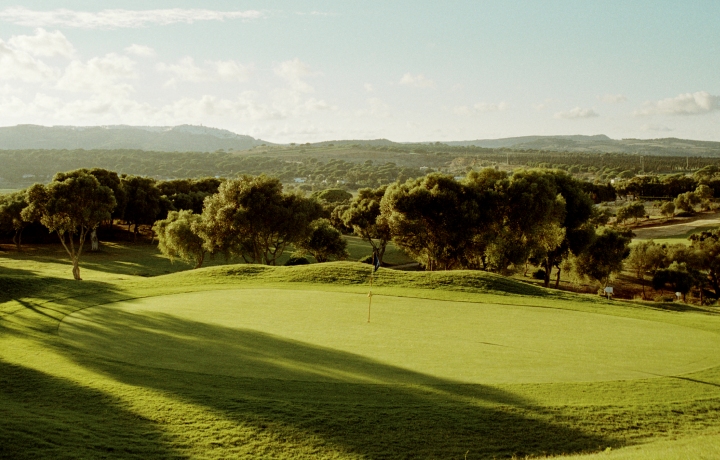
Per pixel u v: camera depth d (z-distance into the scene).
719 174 181.62
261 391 15.16
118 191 89.81
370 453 12.02
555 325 25.98
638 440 13.22
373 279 37.62
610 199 163.38
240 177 60.78
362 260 79.00
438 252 59.78
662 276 68.50
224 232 59.41
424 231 58.88
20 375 16.11
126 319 25.19
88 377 16.00
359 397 14.88
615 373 17.92
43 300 30.14
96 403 13.97
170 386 15.34
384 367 17.86
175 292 33.56
